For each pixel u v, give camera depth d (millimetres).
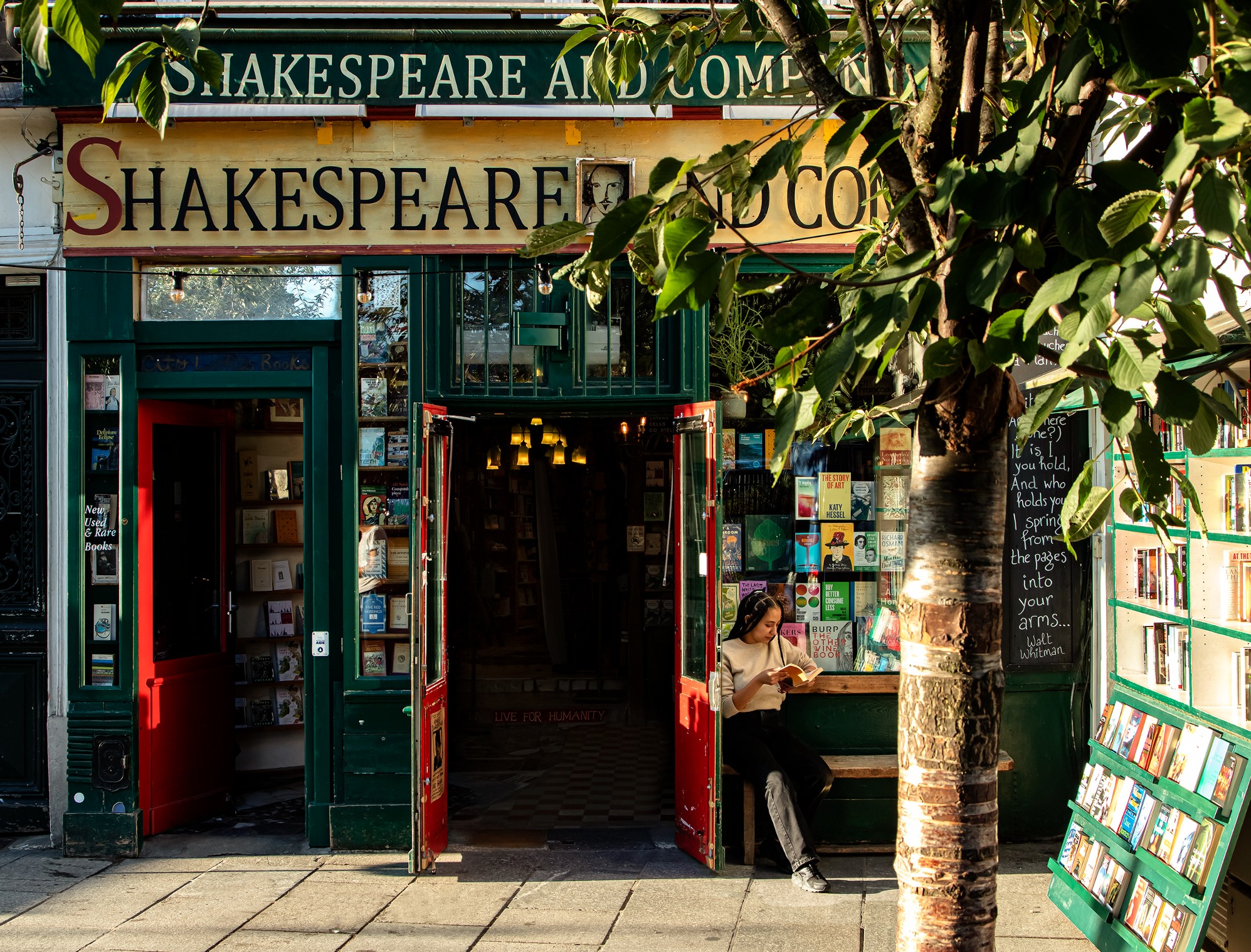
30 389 5812
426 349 5582
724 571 5621
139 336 5590
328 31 5453
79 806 5480
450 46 5488
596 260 2311
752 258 5621
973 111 2701
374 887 4980
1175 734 4035
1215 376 4012
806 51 2859
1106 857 4238
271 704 7000
